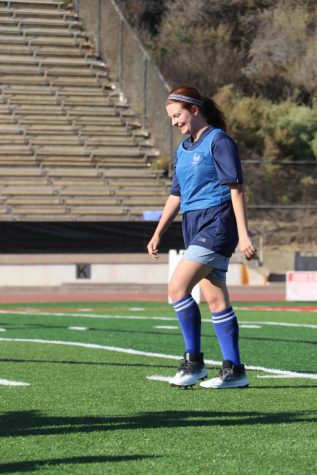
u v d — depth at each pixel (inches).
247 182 3444.9
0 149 2994.6
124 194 2886.3
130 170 2972.4
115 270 2527.1
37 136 3080.7
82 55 3474.4
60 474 426.6
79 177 2930.6
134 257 2593.5
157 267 2564.0
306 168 3526.1
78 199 2834.6
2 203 2770.7
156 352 959.0
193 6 4965.6
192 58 4650.6
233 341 697.0
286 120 4010.8
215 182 674.8
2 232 2534.5
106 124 3186.5
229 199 676.7
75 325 1322.6
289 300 2059.5
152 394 661.9
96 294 2319.1
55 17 3631.9
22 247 2541.8
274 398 647.8
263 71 4633.4
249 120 4001.0
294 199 3417.8
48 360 874.8
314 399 643.5
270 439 506.6
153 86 3169.3
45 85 3316.9
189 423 550.0
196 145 678.5
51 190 2849.4
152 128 3164.4
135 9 4970.5
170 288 691.4
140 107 3245.6
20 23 3565.5
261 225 3181.6
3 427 534.9
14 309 1779.0
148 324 1341.0
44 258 2551.7
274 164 3521.2
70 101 3257.9
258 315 1583.4
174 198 713.6
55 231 2564.0
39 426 538.3
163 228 717.3
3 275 2461.9
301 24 4859.7
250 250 660.7
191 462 451.8
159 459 457.4
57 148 3043.8
